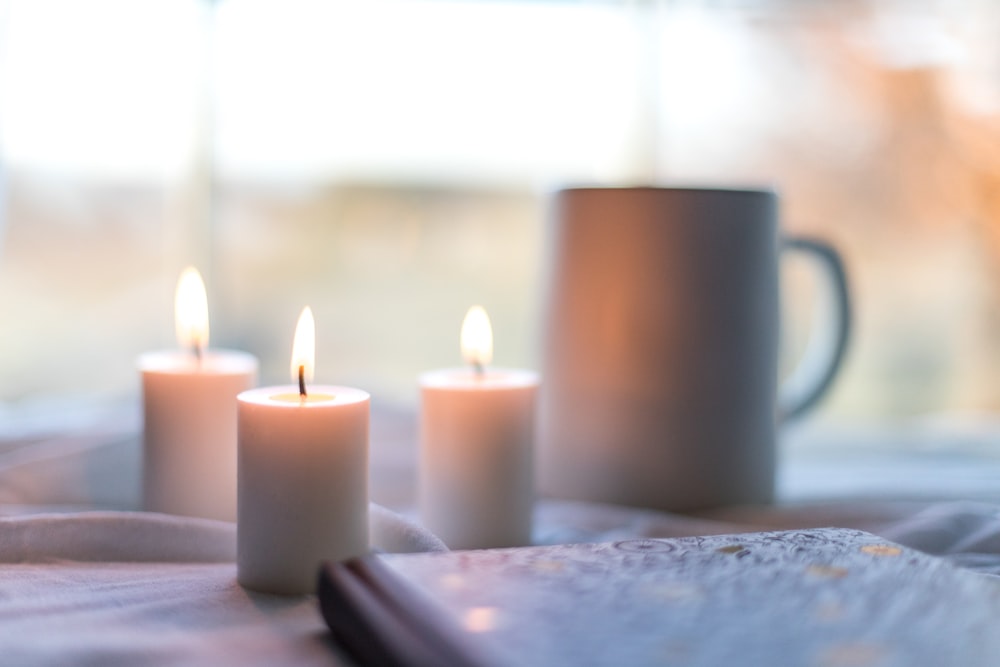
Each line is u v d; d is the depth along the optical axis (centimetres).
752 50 88
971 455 76
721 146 90
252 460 47
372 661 41
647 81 88
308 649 43
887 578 44
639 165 89
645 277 57
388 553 50
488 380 55
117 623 44
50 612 45
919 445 79
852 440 81
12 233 84
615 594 42
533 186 92
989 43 89
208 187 87
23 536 50
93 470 59
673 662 39
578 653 39
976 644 40
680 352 57
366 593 42
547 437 60
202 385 54
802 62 89
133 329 87
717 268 57
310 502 47
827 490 64
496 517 53
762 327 58
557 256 59
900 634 40
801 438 81
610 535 55
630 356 57
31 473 59
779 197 59
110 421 64
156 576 49
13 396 86
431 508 54
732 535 48
